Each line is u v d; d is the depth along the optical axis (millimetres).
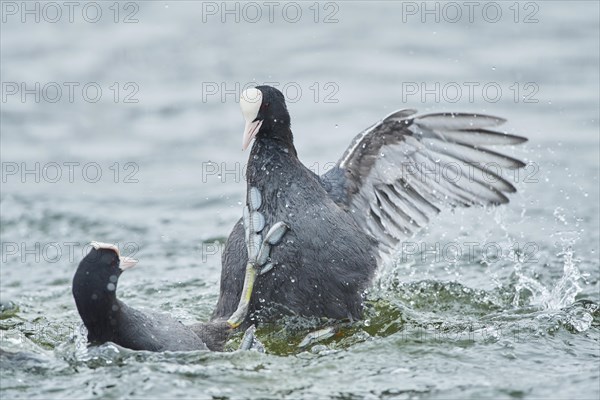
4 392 8398
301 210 10500
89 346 9055
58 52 23891
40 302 12227
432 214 12250
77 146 19203
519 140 11969
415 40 24625
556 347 9750
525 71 21984
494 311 11648
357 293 10719
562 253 12523
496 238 14484
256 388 8531
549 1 26906
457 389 8547
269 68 22953
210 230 15289
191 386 8492
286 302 10492
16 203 16391
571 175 16750
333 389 8547
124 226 15445
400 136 12039
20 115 20594
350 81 21984
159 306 11992
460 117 11867
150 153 18891
